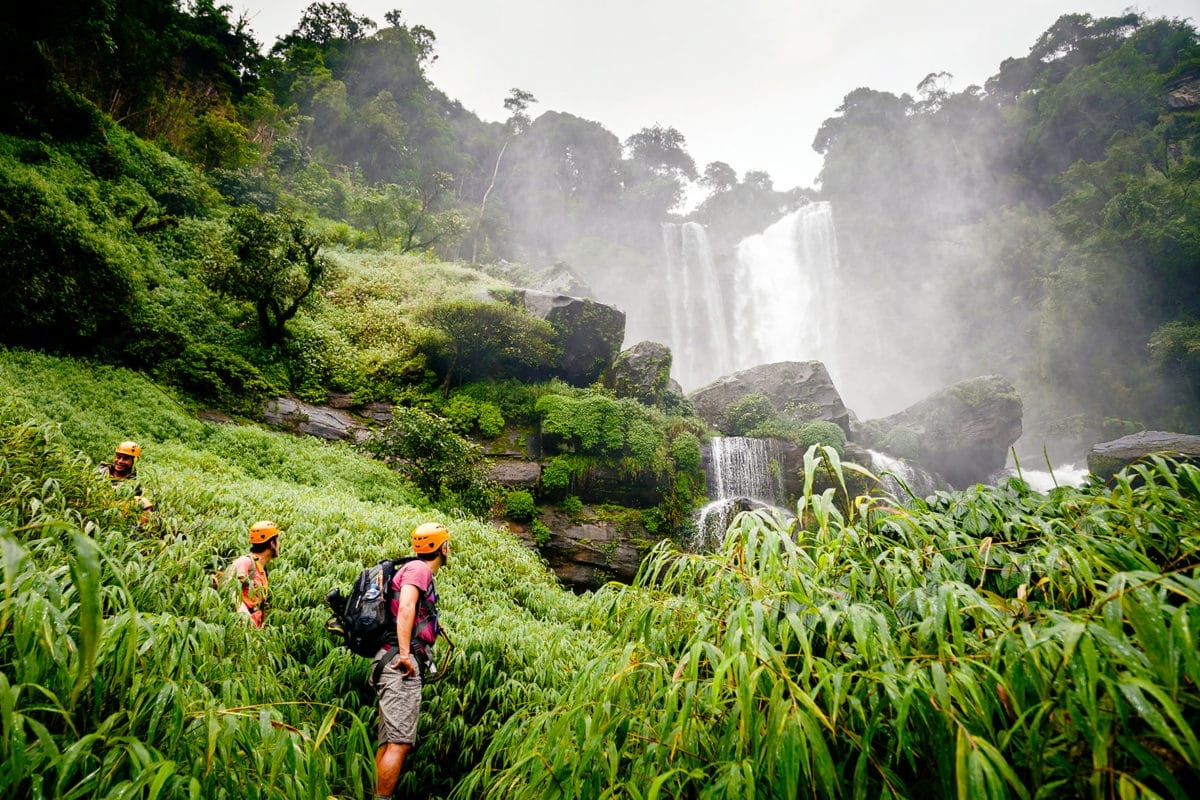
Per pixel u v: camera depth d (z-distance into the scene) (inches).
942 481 913.5
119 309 457.4
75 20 689.0
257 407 508.1
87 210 544.4
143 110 905.5
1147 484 78.1
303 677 134.3
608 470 617.0
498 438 624.4
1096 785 45.9
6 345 386.6
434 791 135.1
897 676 56.3
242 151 1019.9
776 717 55.4
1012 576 78.8
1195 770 44.9
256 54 1515.7
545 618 243.9
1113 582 54.2
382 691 113.5
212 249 578.2
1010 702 59.3
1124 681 47.4
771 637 70.0
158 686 69.5
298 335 604.4
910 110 2706.7
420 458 481.1
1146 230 1283.2
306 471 411.8
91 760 64.1
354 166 1673.2
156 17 1101.1
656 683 73.4
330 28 2113.7
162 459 310.2
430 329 647.1
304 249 570.6
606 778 70.7
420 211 1192.2
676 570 87.0
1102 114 1932.8
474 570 258.4
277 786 73.1
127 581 101.9
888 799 55.4
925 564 83.9
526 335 665.0
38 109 618.2
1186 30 2153.1
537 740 80.8
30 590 63.6
